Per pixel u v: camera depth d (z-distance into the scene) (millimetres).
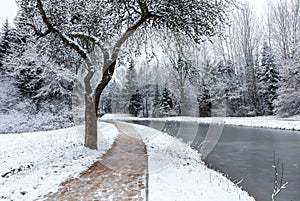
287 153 9508
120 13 7812
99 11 7445
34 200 3836
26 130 15992
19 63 16062
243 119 24250
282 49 29594
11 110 18047
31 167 5816
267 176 6727
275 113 24859
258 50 35094
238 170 7348
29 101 18297
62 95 17141
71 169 5590
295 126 16969
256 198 5211
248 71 32500
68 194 4074
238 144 11875
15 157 6758
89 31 8055
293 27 27891
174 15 7195
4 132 15555
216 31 7762
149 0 6938
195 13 7184
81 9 7695
